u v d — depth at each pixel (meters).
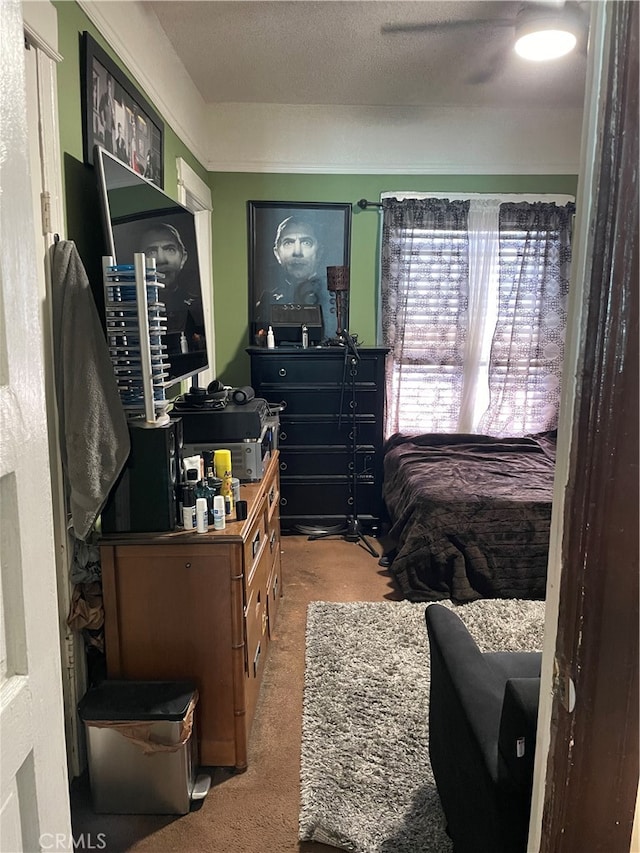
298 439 3.91
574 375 0.67
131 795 1.74
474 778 1.28
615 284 0.61
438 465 3.61
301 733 2.07
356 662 2.44
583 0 2.38
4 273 0.73
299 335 4.14
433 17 2.72
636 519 0.63
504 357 4.28
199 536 1.81
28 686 0.78
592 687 0.67
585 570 0.66
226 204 4.12
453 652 1.56
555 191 4.20
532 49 2.54
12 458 0.74
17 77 0.76
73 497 1.73
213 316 4.22
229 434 2.42
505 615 2.80
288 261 4.20
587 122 0.65
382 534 4.02
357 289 4.28
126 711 1.69
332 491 3.96
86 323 1.72
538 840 0.79
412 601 2.98
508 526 3.00
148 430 1.79
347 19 2.77
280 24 2.80
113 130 2.20
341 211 4.18
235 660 1.86
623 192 0.60
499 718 1.32
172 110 3.09
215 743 1.90
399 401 4.32
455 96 3.83
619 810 0.68
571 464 0.68
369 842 1.62
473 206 4.15
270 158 4.09
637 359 0.61
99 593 1.87
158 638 1.86
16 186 0.76
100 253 2.08
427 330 4.25
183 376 2.61
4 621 0.75
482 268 4.21
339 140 4.10
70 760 1.86
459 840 1.45
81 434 1.71
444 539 3.00
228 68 3.35
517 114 4.10
